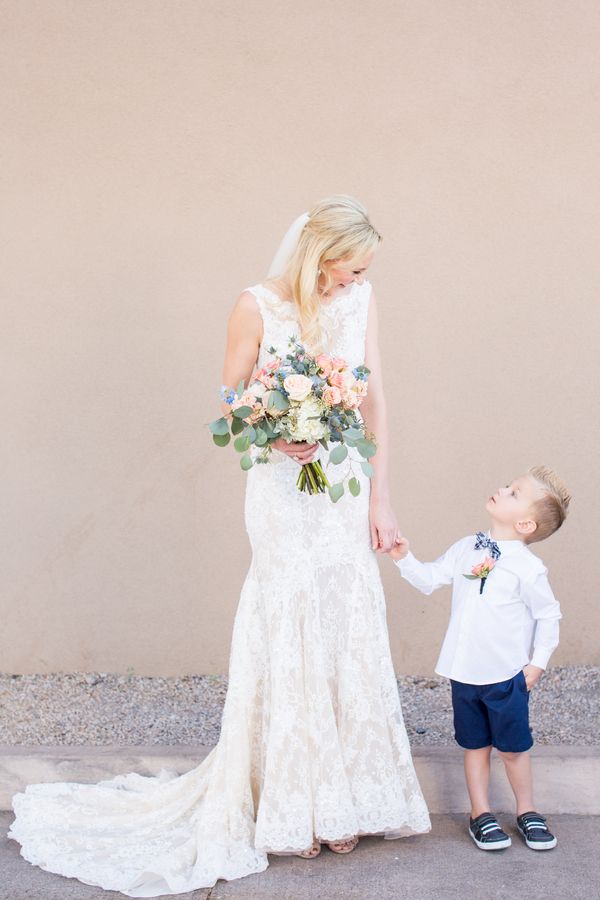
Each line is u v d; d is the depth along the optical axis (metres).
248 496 3.37
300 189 4.53
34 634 4.77
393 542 3.46
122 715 4.33
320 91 4.49
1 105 4.56
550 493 3.32
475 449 4.61
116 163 4.56
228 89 4.51
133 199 4.57
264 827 3.20
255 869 3.20
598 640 4.65
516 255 4.53
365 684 3.29
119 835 3.37
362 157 4.51
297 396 2.96
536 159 4.49
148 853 3.26
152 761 3.75
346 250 3.11
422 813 3.35
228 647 4.72
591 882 3.12
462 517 4.62
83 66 4.53
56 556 4.73
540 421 4.59
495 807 3.62
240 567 4.67
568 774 3.59
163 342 4.61
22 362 4.66
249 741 3.33
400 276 4.55
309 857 3.30
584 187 4.50
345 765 3.27
